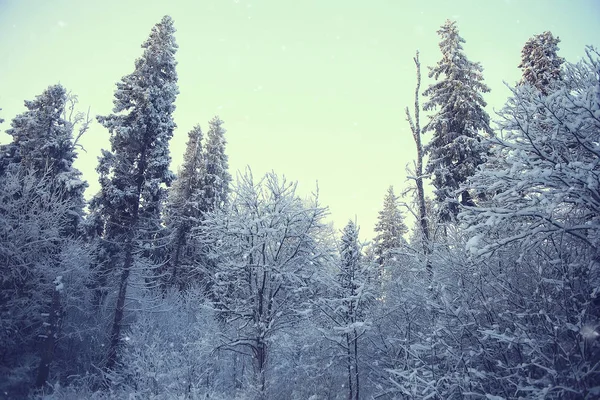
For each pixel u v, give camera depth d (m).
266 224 11.84
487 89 20.31
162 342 14.03
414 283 10.91
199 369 11.74
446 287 9.41
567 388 5.61
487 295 8.38
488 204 8.77
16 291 13.88
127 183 17.31
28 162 19.28
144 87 18.53
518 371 6.86
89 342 15.87
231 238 11.93
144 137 18.02
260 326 10.80
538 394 5.84
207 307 11.41
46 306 15.11
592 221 6.70
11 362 13.43
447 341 8.66
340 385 11.19
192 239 24.17
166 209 27.20
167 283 22.53
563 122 6.59
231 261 11.60
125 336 15.00
